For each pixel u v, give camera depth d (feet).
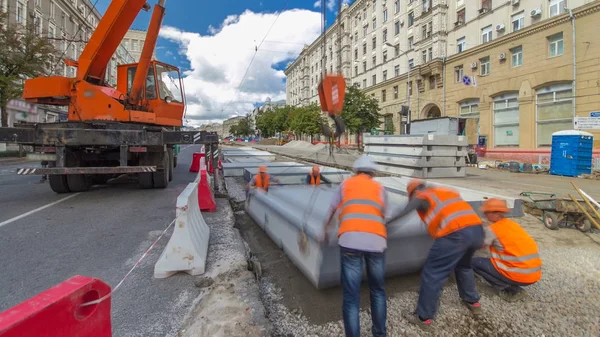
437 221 8.32
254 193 18.26
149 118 24.93
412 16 101.50
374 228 7.32
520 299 9.49
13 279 10.34
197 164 42.52
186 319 8.18
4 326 3.16
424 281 8.26
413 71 96.07
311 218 10.78
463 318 8.64
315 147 108.68
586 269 11.58
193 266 10.73
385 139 41.11
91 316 4.35
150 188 27.14
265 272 11.50
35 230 15.57
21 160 59.26
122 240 14.25
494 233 9.69
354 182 7.93
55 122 21.98
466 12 78.84
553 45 59.06
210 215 19.06
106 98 22.75
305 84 213.25
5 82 50.98
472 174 44.16
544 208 17.03
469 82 71.46
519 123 65.05
